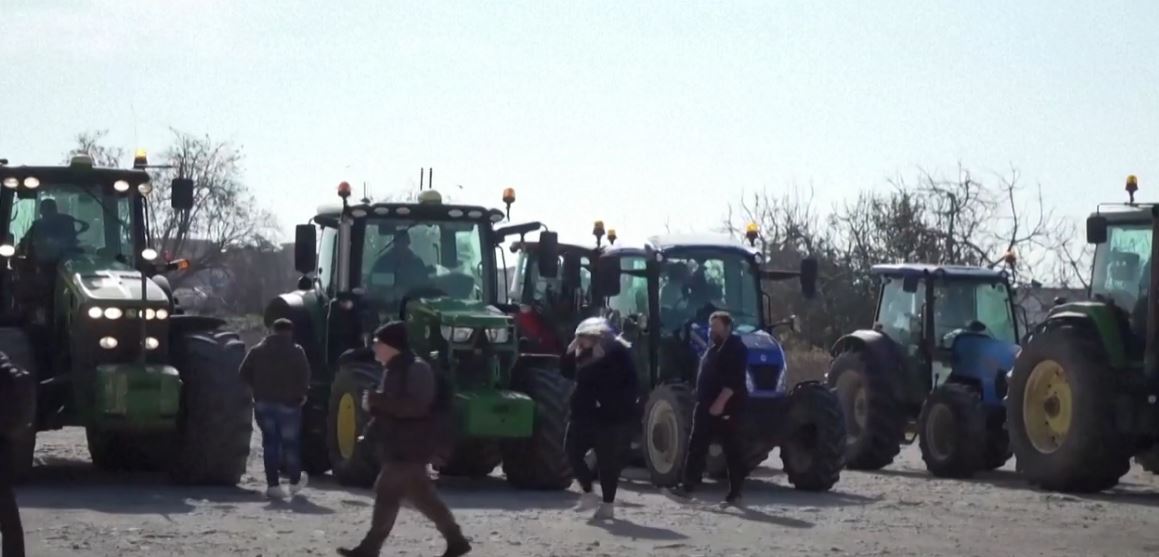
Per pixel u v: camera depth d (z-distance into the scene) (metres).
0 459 9.34
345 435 16.12
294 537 11.85
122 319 15.22
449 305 16.55
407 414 10.10
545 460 16.16
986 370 20.91
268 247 58.12
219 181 56.78
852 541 12.60
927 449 20.38
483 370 16.30
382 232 17.20
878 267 22.52
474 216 17.36
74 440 22.77
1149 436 17.41
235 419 15.44
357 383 15.91
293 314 17.78
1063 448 17.56
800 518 14.20
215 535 11.85
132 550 10.98
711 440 15.11
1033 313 32.09
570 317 20.03
